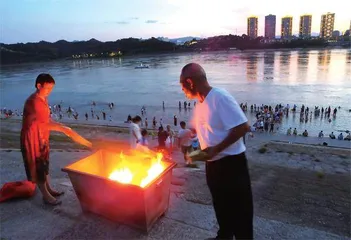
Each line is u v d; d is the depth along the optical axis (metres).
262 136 27.34
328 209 5.13
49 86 3.34
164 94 59.88
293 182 7.79
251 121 35.00
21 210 3.46
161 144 11.16
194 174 6.49
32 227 3.08
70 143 16.78
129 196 2.77
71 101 58.16
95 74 121.38
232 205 2.35
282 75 80.31
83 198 3.19
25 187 3.79
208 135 2.26
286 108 39.00
